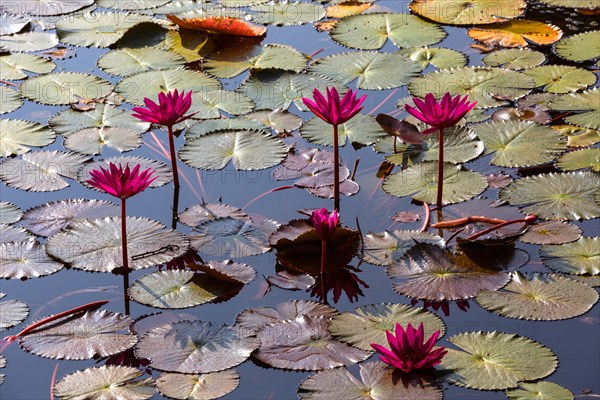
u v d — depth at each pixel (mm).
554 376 2518
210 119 4277
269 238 3270
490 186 3658
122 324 2807
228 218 3445
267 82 4668
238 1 5969
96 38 5348
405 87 4645
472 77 4645
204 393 2438
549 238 3227
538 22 5449
